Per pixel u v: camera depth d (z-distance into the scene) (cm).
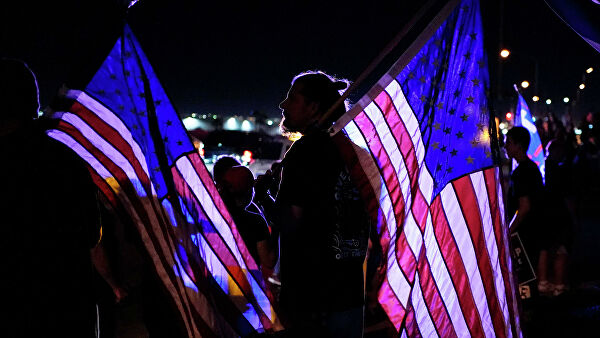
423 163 284
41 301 240
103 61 301
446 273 277
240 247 328
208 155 1409
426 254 279
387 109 292
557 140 669
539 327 563
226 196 380
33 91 257
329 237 279
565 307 620
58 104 299
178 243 313
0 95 248
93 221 260
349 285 283
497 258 275
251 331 324
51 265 243
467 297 276
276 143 1412
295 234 279
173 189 314
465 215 276
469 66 276
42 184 246
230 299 323
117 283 443
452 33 277
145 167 311
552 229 630
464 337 276
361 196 290
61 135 303
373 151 294
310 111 299
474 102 276
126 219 315
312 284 278
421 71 284
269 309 329
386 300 296
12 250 240
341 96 292
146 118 310
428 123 284
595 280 738
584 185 1009
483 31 274
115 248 433
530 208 595
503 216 274
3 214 241
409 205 289
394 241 294
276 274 396
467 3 275
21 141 249
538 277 670
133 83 306
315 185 277
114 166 310
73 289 247
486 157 274
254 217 382
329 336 280
